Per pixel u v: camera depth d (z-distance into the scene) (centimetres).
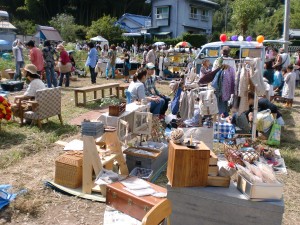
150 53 1412
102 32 3712
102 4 5791
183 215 325
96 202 398
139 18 5056
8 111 630
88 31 3931
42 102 654
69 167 423
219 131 642
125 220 345
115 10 5997
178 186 320
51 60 1101
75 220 362
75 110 860
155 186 375
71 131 672
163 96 748
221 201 311
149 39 3847
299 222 379
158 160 487
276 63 1152
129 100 636
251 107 653
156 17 4372
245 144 546
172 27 4272
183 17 4212
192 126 616
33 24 4959
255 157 409
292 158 566
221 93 593
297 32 4141
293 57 2162
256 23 3984
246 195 306
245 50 1020
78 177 425
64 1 5825
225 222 313
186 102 633
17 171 477
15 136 620
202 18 4462
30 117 661
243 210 305
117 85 1064
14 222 353
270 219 299
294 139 683
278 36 3897
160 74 1562
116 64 1645
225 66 591
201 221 320
